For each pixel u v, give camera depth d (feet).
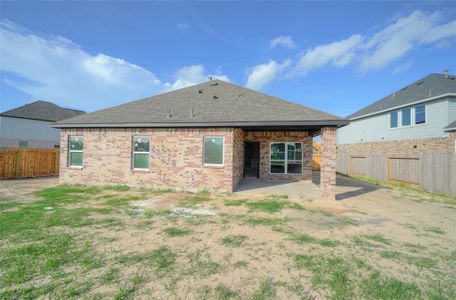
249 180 46.37
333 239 16.56
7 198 27.81
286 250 14.44
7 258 12.45
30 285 10.04
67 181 39.37
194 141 34.53
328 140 30.71
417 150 55.01
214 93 45.93
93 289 9.88
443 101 49.57
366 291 10.23
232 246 14.89
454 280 11.37
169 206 25.26
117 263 12.26
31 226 17.62
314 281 10.96
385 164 50.01
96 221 19.38
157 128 35.83
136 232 17.04
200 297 9.53
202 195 31.65
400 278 11.43
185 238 16.10
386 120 64.95
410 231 18.89
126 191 33.68
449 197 34.32
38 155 52.24
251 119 32.01
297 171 46.47
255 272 11.68
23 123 89.81
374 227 19.71
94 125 36.78
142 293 9.69
